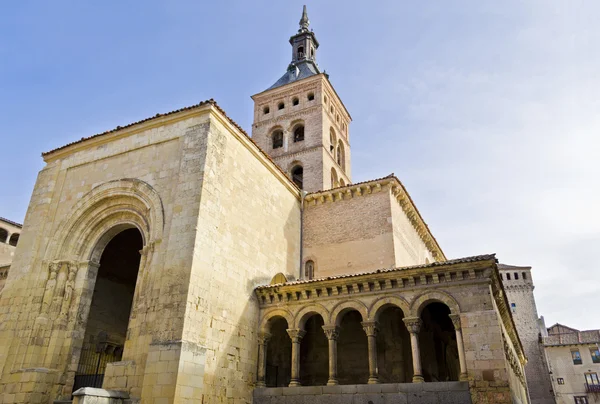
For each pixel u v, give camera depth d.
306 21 58.69
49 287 23.94
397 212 32.84
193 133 23.41
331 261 31.39
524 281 77.56
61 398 21.53
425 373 26.20
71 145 27.59
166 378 18.02
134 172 24.55
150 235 22.20
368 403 20.28
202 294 20.23
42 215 26.20
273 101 50.06
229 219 23.59
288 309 24.12
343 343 26.44
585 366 67.31
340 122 51.94
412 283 21.66
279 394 22.25
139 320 20.19
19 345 22.75
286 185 31.73
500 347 18.73
